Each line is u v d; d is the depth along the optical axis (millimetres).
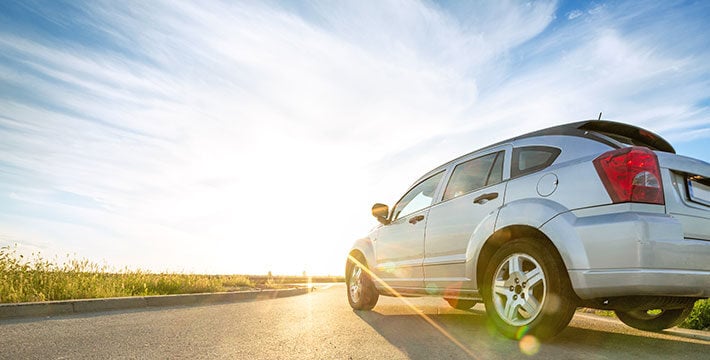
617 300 3697
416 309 7438
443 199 5332
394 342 4238
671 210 3637
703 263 3523
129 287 10023
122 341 4312
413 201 6074
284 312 6883
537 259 3908
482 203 4637
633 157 3619
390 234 6203
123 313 6754
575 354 3684
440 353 3748
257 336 4586
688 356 3729
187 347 4031
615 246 3488
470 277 4617
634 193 3551
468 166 5199
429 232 5324
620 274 3449
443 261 5008
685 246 3477
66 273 9609
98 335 4652
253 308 7598
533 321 3904
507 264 4215
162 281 11016
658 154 3781
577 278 3625
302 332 4840
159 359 3562
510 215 4207
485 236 4434
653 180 3615
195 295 8836
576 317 6867
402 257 5820
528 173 4336
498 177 4676
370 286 6785
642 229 3410
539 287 3994
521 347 3928
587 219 3697
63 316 6348
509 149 4730
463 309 7148
